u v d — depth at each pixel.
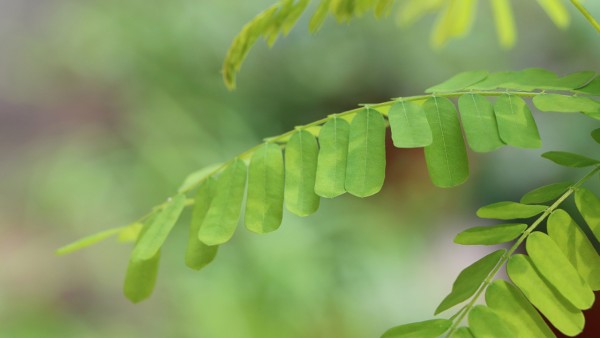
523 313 0.36
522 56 1.68
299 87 1.84
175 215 0.40
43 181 1.64
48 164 1.70
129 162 1.61
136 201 1.55
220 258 1.37
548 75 0.39
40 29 1.96
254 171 0.39
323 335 1.33
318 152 0.38
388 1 0.42
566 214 0.37
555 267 0.37
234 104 1.74
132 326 1.41
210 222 0.38
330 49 1.85
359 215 1.51
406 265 1.50
